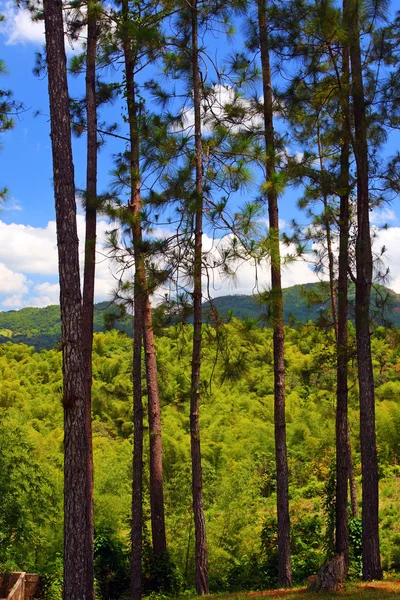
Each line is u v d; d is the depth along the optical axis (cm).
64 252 706
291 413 2911
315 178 1027
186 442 2266
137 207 1102
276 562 1240
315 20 975
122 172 1105
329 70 1111
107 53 1125
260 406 3291
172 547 1381
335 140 1074
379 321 1021
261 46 1088
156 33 980
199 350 999
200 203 928
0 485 1192
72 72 1188
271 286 1024
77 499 670
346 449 1061
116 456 2212
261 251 908
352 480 1425
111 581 1242
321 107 1144
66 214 712
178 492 1544
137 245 952
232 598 879
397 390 2803
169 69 1110
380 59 1022
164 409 3147
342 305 1071
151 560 1212
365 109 1038
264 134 1102
